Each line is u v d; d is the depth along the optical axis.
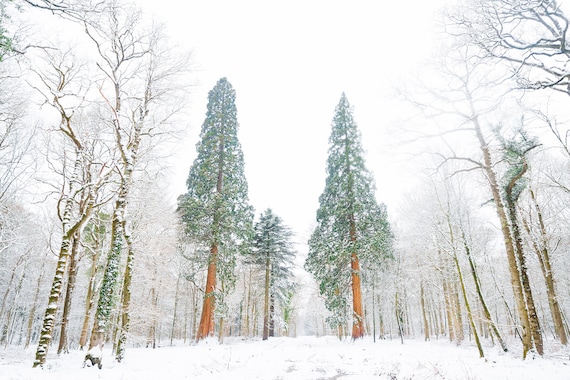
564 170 16.25
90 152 14.47
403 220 26.61
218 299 22.42
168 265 26.42
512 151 12.95
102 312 10.74
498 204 12.59
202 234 23.58
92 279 16.86
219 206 23.89
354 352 15.59
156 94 13.41
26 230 20.73
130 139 12.63
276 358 13.29
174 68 13.34
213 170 26.14
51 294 9.83
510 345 17.66
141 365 10.68
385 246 22.77
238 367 10.79
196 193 25.48
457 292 23.17
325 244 23.77
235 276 24.09
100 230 19.31
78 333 31.08
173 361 11.72
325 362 12.15
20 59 7.29
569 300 22.41
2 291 28.64
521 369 9.09
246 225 25.50
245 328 33.56
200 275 29.62
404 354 14.35
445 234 16.36
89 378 7.98
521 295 11.63
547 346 16.48
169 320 34.72
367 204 23.67
